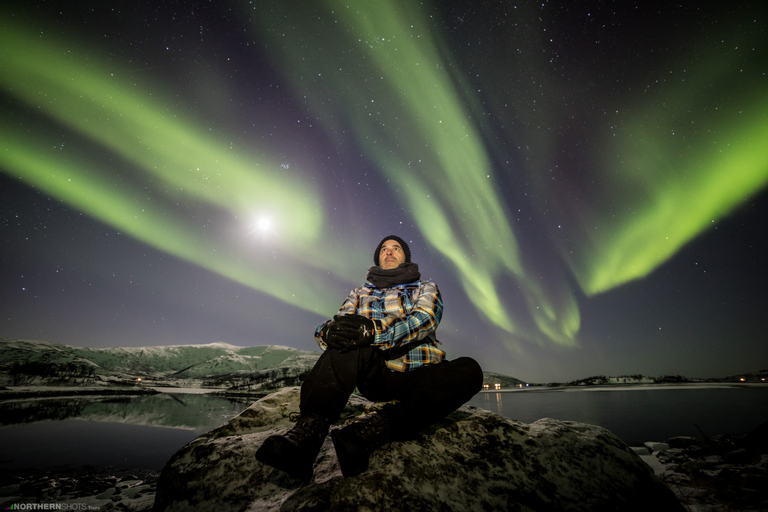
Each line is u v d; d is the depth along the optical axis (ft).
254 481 5.33
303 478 4.85
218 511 4.96
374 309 6.14
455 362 5.48
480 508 4.51
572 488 5.10
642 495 5.30
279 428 6.98
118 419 46.34
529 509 4.65
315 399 4.76
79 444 28.30
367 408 5.99
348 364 4.92
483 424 6.10
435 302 5.87
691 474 11.92
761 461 12.77
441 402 5.03
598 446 5.95
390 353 5.61
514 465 5.28
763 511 8.27
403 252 7.99
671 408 42.63
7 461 22.18
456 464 5.12
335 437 4.29
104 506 12.81
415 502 4.30
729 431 26.35
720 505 8.93
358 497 4.24
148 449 26.27
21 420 43.62
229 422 7.18
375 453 5.02
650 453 17.52
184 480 5.55
